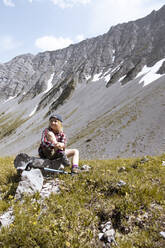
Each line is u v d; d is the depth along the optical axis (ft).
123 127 269.44
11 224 12.49
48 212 14.14
